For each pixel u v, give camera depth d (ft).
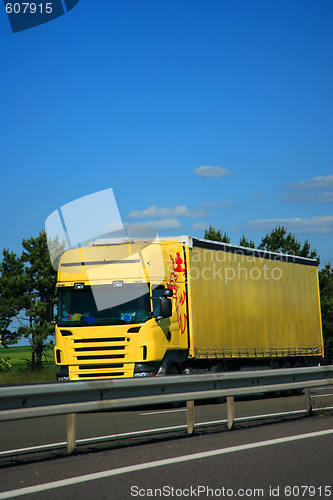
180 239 60.59
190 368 61.26
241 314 67.82
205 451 27.40
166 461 25.41
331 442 29.01
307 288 81.87
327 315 176.14
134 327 54.29
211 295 63.31
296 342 77.71
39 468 25.05
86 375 54.80
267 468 23.67
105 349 54.65
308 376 42.16
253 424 37.55
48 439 34.40
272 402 58.34
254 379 37.93
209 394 34.58
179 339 58.34
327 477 22.16
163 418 44.32
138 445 30.42
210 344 62.28
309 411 41.29
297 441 29.40
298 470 23.26
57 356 55.83
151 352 54.19
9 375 102.94
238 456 26.08
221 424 37.86
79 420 43.68
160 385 32.22
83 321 55.26
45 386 27.07
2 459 27.61
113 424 40.68
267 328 72.18
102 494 20.48
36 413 26.63
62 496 20.31
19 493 20.76
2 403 25.59
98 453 28.27
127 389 31.04
